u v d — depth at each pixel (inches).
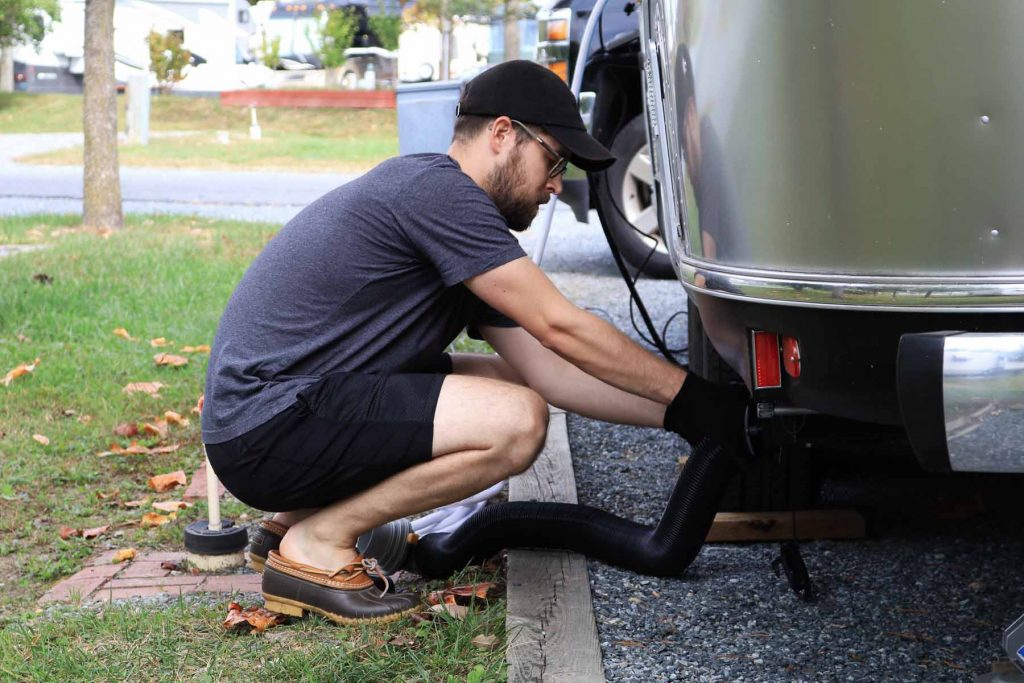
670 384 105.7
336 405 102.4
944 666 98.0
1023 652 80.4
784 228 81.7
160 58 1043.9
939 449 76.0
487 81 105.0
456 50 1003.9
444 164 103.3
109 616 109.7
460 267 101.1
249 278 107.1
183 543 135.3
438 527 128.8
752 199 83.4
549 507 119.2
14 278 259.4
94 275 268.8
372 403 102.3
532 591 110.3
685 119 91.4
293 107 949.8
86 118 358.0
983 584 113.9
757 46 81.2
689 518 113.0
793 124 80.0
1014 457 74.4
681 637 104.0
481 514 119.2
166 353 209.0
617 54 242.5
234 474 105.3
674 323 229.5
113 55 360.2
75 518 142.5
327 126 889.5
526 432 102.3
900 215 77.3
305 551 107.9
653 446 160.6
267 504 107.2
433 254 102.0
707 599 111.8
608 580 115.7
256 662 100.9
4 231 354.0
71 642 105.2
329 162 656.4
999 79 73.8
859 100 77.0
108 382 191.3
